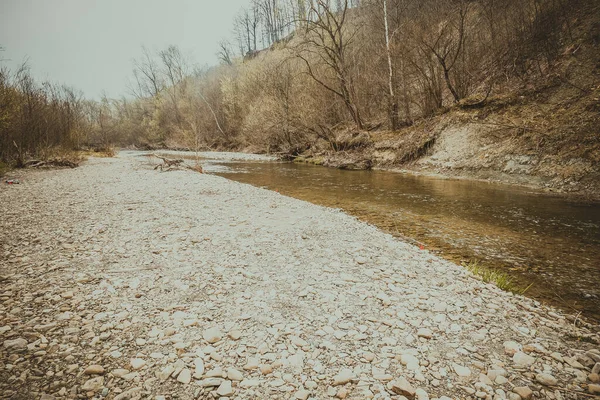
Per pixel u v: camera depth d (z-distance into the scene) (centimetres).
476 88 2214
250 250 655
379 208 1123
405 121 2547
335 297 462
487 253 691
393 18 2577
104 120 6794
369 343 358
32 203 1093
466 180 1600
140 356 330
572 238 767
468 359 334
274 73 3453
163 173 2045
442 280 532
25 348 334
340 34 2620
